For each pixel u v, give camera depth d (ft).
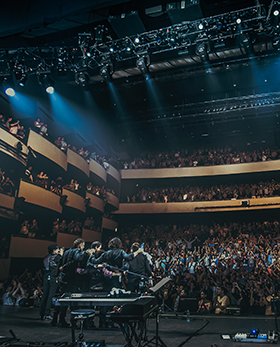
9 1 28.71
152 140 93.45
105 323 22.00
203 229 78.89
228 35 37.65
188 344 18.83
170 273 52.65
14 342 18.08
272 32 36.35
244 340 19.72
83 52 40.01
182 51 41.32
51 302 26.43
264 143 86.43
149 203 87.71
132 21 39.11
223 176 89.40
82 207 68.49
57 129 65.87
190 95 78.07
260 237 69.46
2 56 40.47
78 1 26.78
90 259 21.67
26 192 48.39
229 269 51.60
